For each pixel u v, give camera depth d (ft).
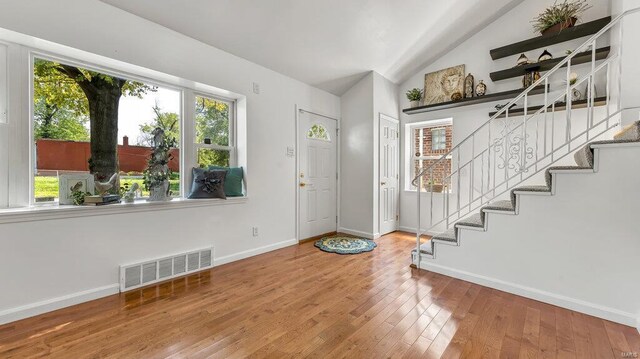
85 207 7.13
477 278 8.54
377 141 14.47
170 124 9.68
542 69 11.39
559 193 7.11
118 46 7.74
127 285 7.93
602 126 10.28
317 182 14.52
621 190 6.29
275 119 12.17
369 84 14.32
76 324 6.17
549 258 7.29
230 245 10.55
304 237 13.83
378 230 14.58
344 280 8.84
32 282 6.46
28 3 6.38
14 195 6.76
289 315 6.68
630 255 6.22
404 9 10.84
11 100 6.69
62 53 7.30
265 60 11.34
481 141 13.25
